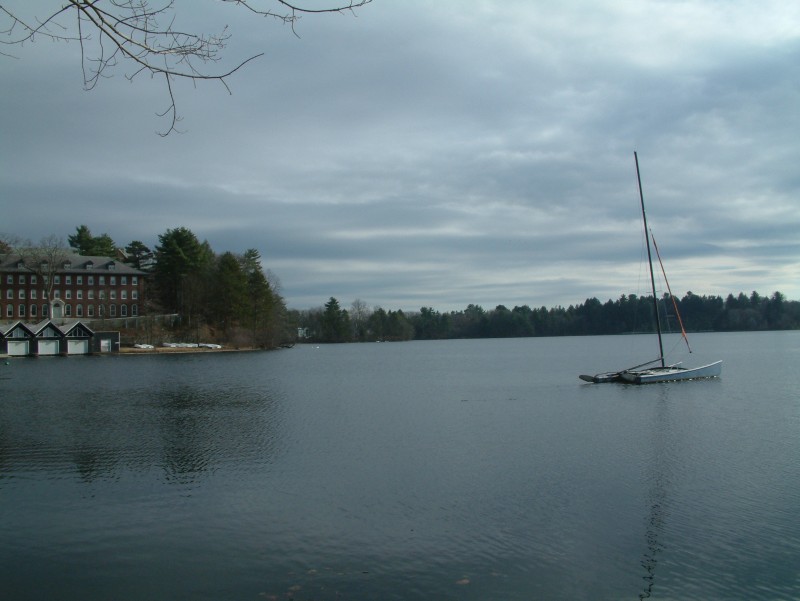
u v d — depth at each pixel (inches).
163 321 5590.6
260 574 579.5
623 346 6594.5
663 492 824.9
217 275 5575.8
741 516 727.7
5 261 5216.5
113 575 578.6
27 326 4345.5
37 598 534.3
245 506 776.9
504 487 854.5
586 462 999.6
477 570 587.5
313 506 776.3
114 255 6604.3
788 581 561.0
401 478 908.6
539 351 5718.5
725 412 1563.7
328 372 3179.1
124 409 1686.8
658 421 1428.4
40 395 2017.7
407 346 7765.8
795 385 2201.0
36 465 997.2
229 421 1469.0
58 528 698.8
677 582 560.4
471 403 1818.4
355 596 536.4
